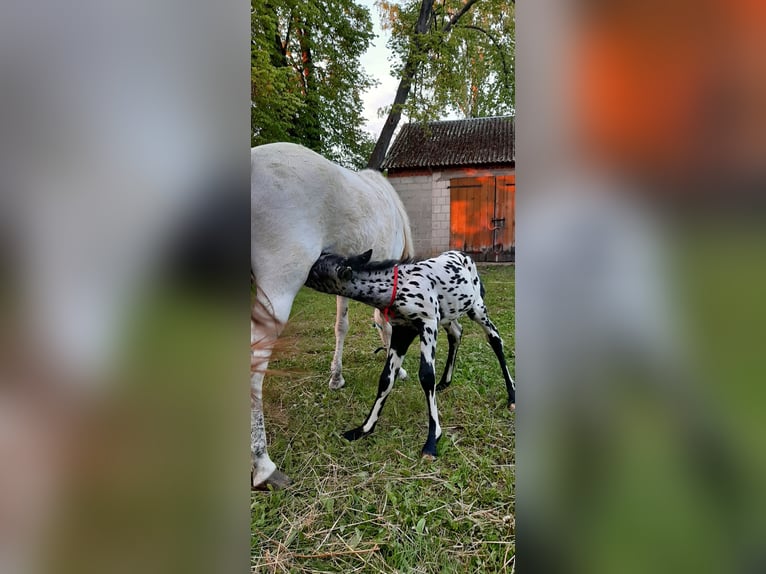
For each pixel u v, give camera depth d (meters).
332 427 1.92
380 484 1.50
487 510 1.35
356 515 1.36
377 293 1.71
